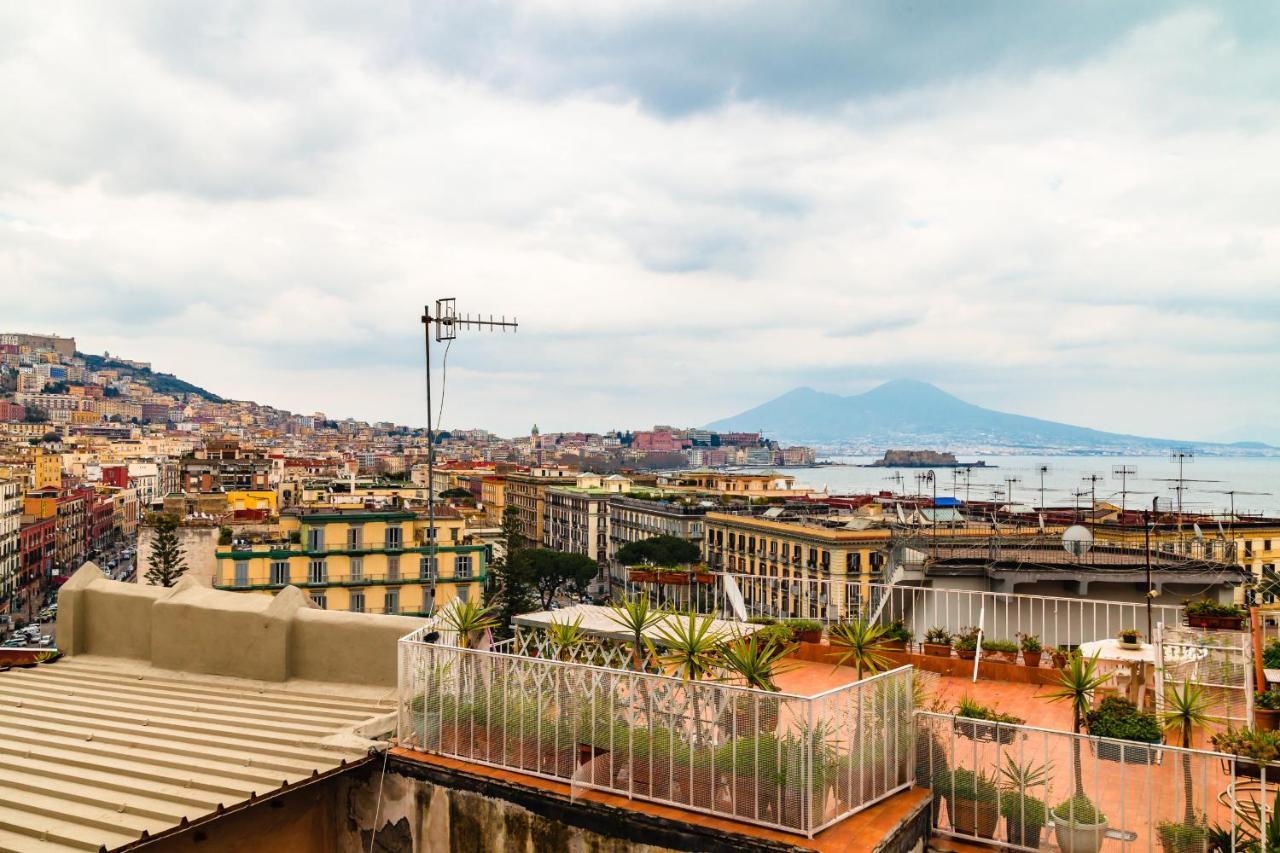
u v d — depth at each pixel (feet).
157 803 28.09
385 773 31.60
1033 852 26.78
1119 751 27.68
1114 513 181.88
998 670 43.65
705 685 26.94
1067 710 38.11
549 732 29.40
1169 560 65.82
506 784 29.07
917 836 27.27
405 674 32.58
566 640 35.78
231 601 41.11
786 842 24.54
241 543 281.33
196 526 285.43
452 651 31.58
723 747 26.35
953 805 28.22
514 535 368.27
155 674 41.16
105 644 44.52
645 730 27.68
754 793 25.68
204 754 31.71
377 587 283.59
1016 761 30.25
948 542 75.00
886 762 28.02
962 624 62.13
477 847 29.63
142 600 43.68
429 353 65.77
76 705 37.55
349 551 281.33
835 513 346.33
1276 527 264.31
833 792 25.98
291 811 30.83
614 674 28.32
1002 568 62.23
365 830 31.83
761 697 25.91
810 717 25.00
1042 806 26.81
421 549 289.33
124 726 34.65
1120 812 25.52
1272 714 33.55
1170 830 24.94
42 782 30.04
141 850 26.40
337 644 38.63
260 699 37.55
